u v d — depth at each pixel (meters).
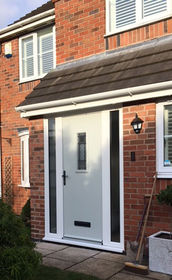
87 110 5.75
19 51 9.09
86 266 4.64
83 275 4.27
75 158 5.93
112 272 4.39
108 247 5.34
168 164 4.82
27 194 8.91
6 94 9.45
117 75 5.19
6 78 9.44
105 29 6.05
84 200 5.78
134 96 4.79
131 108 5.14
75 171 5.92
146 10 5.79
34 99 6.11
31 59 8.91
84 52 6.32
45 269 4.52
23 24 8.60
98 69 5.72
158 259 4.34
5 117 9.50
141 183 5.01
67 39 6.61
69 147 6.02
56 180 6.17
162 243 4.31
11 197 9.23
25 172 8.91
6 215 3.23
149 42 5.48
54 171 6.24
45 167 6.32
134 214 5.07
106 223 5.43
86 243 5.64
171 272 4.23
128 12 5.99
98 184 5.59
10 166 9.38
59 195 6.12
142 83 4.61
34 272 3.22
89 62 6.15
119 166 5.33
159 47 5.20
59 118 6.13
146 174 4.96
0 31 9.16
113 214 5.38
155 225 4.86
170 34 5.28
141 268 4.29
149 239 4.44
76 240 5.84
